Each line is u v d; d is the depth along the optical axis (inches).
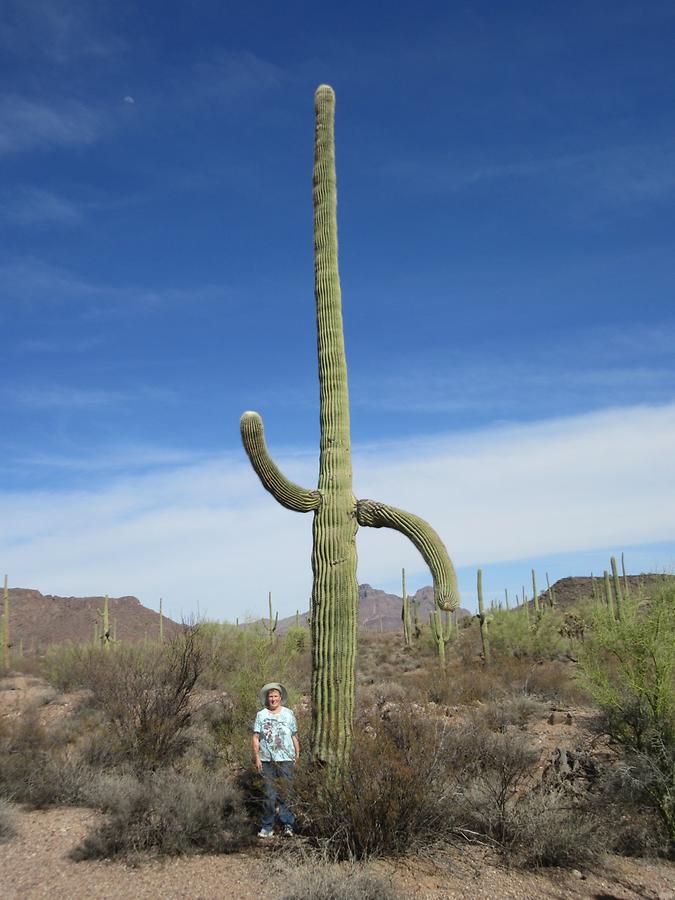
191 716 474.0
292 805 272.1
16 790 348.2
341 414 319.3
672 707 297.4
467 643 1189.7
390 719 332.5
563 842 258.2
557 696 637.3
